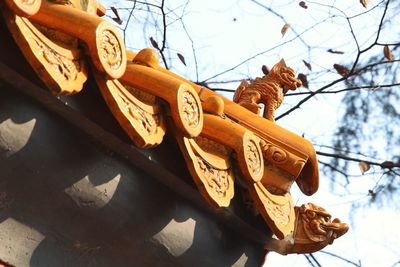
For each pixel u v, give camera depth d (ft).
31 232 18.01
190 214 20.44
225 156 20.11
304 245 22.94
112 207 18.84
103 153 18.53
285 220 21.65
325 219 23.17
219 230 21.35
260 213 21.39
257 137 21.50
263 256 23.00
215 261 21.43
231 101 22.45
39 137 17.48
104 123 18.02
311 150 22.30
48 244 18.31
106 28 16.93
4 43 16.31
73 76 16.80
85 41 16.80
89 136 18.24
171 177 19.47
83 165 18.22
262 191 21.09
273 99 23.98
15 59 16.44
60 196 18.08
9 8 15.52
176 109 18.37
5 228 17.69
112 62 17.10
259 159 20.44
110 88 17.54
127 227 19.25
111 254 19.39
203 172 19.34
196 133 18.78
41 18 16.71
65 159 17.94
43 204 17.99
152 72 18.56
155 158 18.94
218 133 19.89
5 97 16.93
